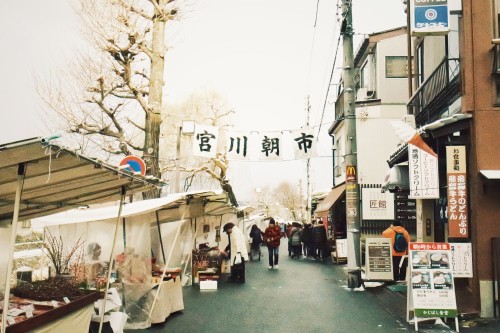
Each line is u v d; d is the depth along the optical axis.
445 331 8.55
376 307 10.93
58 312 5.57
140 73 15.04
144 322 8.99
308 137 14.66
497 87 10.18
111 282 9.12
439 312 8.69
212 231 19.81
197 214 12.60
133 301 9.06
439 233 13.61
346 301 11.78
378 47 23.78
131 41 14.40
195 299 12.34
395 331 8.54
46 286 6.76
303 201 64.12
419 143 11.02
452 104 11.54
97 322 8.16
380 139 23.33
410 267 8.95
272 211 92.19
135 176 5.69
